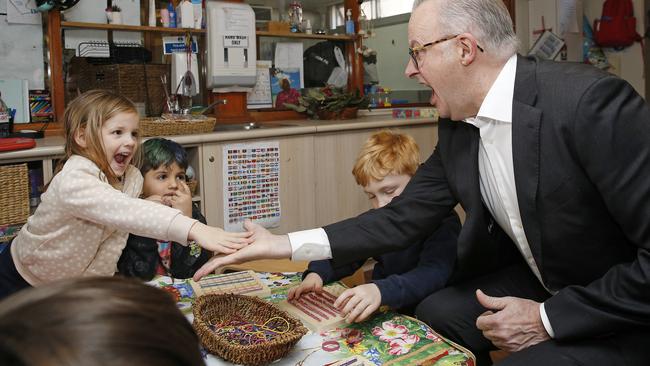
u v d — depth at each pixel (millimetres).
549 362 1141
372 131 3256
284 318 1181
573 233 1272
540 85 1262
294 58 3658
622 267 1161
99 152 1494
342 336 1209
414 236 1519
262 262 1933
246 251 1317
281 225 2951
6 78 2727
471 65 1298
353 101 3484
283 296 1443
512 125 1271
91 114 1489
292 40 3639
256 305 1245
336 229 1434
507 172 1336
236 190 2773
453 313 1466
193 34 3217
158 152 1875
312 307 1342
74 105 1528
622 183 1149
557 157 1230
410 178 1727
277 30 3488
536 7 4336
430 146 3525
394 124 3314
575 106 1192
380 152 1708
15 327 323
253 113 3465
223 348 1051
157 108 3006
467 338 1462
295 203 2988
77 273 1549
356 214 3236
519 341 1213
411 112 3648
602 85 1185
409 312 1662
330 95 3529
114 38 3010
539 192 1262
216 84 3131
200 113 2969
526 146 1252
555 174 1236
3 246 2225
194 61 3131
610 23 4492
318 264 1576
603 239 1280
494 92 1300
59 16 2803
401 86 4082
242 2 3252
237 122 3182
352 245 1416
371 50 3844
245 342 1098
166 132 2594
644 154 1145
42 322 327
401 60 4062
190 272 1799
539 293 1545
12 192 2219
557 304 1186
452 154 1460
